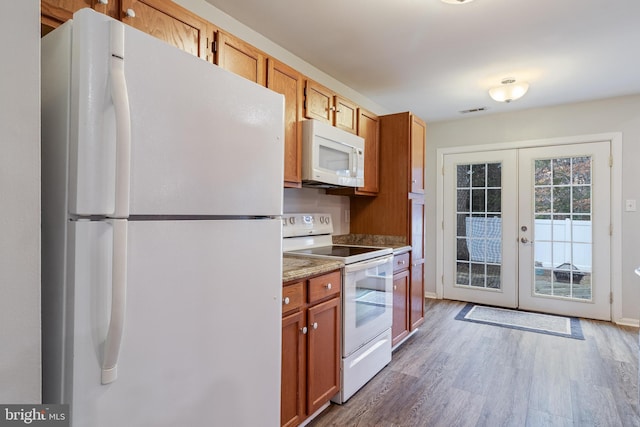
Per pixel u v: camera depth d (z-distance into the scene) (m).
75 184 0.75
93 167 0.76
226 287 1.06
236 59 1.78
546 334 3.25
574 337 3.17
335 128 2.44
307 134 2.24
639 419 1.93
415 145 3.22
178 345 0.93
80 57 0.75
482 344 3.02
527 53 2.62
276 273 1.25
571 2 1.96
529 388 2.27
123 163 0.78
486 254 4.29
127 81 0.81
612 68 2.88
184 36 1.53
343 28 2.29
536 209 4.00
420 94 3.55
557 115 3.87
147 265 0.86
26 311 0.69
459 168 4.46
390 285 2.66
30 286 0.69
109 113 0.78
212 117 1.01
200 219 0.99
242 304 1.12
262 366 1.19
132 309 0.83
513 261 4.12
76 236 0.75
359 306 2.27
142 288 0.85
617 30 2.27
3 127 0.65
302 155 2.26
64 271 0.77
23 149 0.68
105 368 0.78
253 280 1.16
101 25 0.77
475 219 4.36
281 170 1.28
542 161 3.97
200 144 0.98
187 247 0.95
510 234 4.13
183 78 0.93
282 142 1.28
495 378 2.41
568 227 3.83
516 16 2.12
